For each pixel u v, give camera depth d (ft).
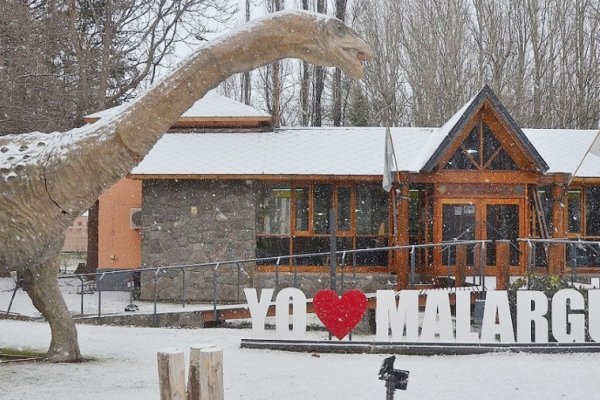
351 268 67.41
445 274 60.80
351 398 25.02
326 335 45.14
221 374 15.03
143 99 23.81
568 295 35.96
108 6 96.07
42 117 75.61
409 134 74.02
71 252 155.43
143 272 65.57
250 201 66.23
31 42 77.00
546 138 74.54
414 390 26.66
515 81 135.44
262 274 65.92
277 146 70.85
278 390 26.23
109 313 52.06
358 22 138.41
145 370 29.66
